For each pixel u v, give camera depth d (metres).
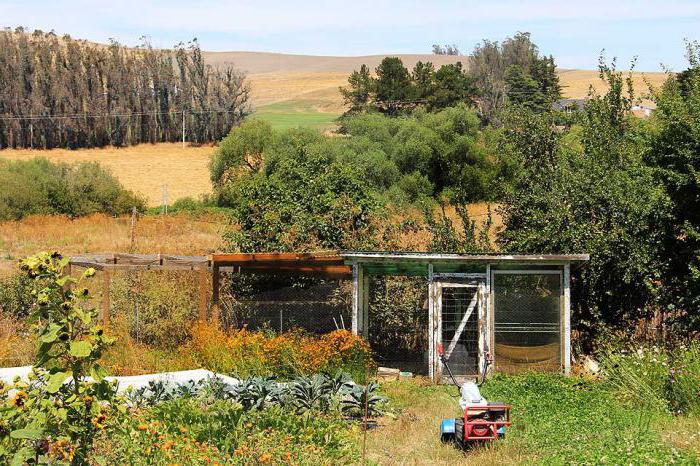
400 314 24.31
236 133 75.38
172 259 23.09
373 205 28.83
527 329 21.56
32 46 128.12
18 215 62.06
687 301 20.81
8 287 25.44
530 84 104.88
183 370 20.97
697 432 13.62
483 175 63.72
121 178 93.00
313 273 24.34
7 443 7.55
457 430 14.09
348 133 75.12
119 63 129.38
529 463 12.23
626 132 24.50
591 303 22.53
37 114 124.25
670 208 21.19
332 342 20.77
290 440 13.08
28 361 21.45
